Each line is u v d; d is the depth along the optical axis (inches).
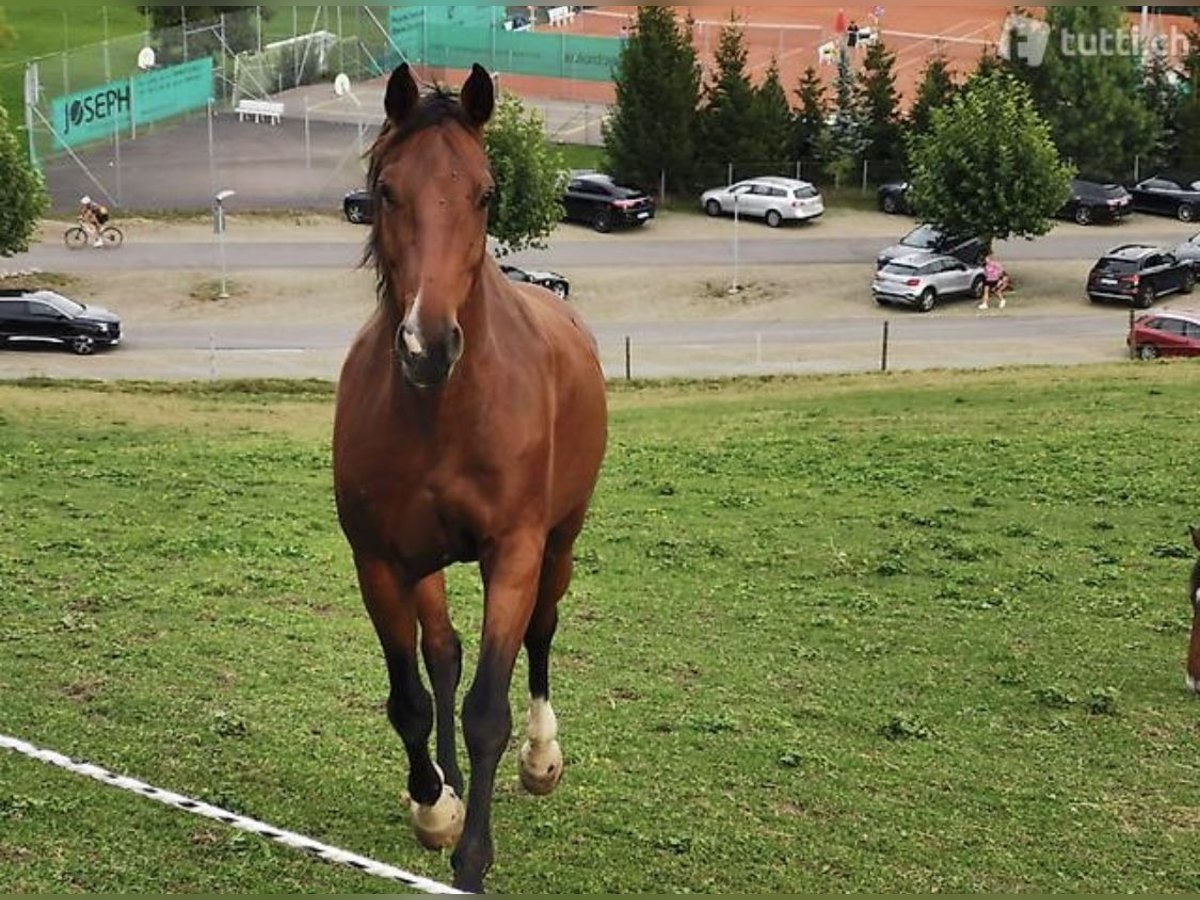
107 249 2030.0
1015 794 434.6
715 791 422.3
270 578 642.2
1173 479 881.5
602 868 365.1
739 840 387.2
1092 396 1174.3
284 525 750.5
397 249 271.1
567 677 532.7
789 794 423.5
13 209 1766.7
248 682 493.4
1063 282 2016.5
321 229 2140.7
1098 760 469.1
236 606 596.1
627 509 819.4
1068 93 2374.5
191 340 1705.2
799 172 2423.7
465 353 280.8
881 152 2416.3
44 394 1202.0
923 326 1807.3
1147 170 2427.4
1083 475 894.4
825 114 2438.5
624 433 1074.1
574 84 2632.9
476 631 588.7
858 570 701.9
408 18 2593.5
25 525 721.0
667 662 555.8
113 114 2427.4
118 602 588.1
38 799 373.7
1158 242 2209.6
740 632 601.6
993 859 386.0
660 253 2114.9
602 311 1876.2
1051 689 528.7
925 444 993.5
